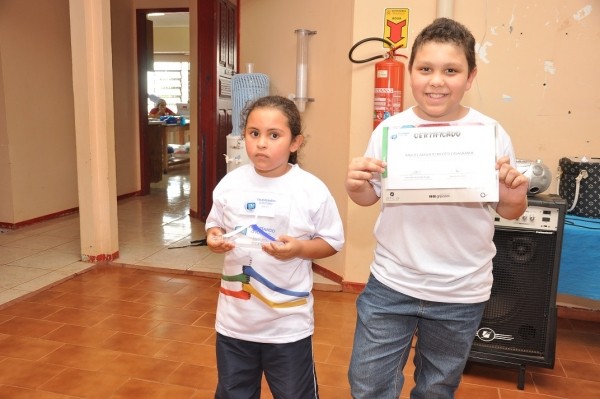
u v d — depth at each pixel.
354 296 3.28
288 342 1.46
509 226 2.19
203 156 5.10
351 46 3.12
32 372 2.26
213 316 2.93
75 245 4.25
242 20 3.98
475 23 2.91
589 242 2.35
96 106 3.64
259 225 1.45
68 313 2.92
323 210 1.48
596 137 2.85
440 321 1.43
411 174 1.31
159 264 3.80
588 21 2.78
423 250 1.39
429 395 1.52
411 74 1.35
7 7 4.53
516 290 2.23
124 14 6.18
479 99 2.97
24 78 4.77
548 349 2.20
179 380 2.22
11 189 4.68
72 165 5.46
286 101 1.47
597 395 2.21
